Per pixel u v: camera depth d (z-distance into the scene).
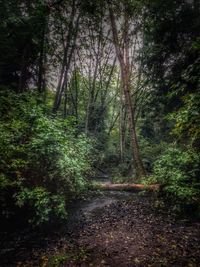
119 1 15.00
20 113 7.49
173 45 12.42
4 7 8.86
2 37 9.66
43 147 6.84
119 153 22.30
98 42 22.28
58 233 6.60
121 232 6.57
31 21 10.56
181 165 7.83
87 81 25.83
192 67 5.57
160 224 6.96
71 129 8.76
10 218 6.77
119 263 5.02
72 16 15.22
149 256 5.23
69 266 4.97
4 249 5.78
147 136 23.20
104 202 9.38
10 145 6.15
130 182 13.55
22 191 6.28
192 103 5.53
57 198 6.84
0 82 11.82
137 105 22.88
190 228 6.52
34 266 5.03
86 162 9.45
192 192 6.93
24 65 12.55
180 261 4.95
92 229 6.83
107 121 30.80
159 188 8.91
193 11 11.72
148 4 13.66
